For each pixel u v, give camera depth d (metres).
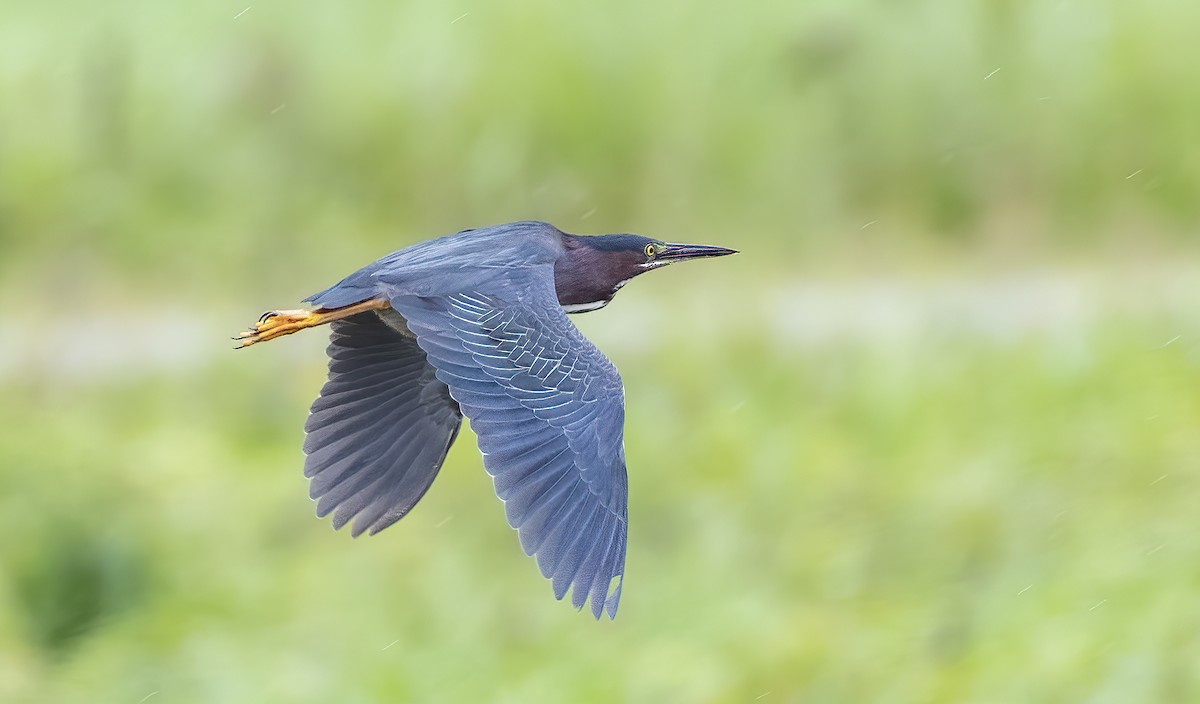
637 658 10.64
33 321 17.62
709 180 19.11
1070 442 12.21
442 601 11.34
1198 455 11.70
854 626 10.57
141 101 19.89
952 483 11.91
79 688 10.96
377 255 18.92
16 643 11.48
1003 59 19.42
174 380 15.44
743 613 10.82
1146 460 11.72
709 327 14.99
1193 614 9.70
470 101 19.67
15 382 15.57
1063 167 18.98
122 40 20.19
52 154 19.44
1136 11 19.55
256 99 19.84
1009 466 12.01
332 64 20.12
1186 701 9.20
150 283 18.59
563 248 8.09
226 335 16.69
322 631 11.22
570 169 19.36
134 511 12.58
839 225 18.77
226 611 11.60
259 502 12.71
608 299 8.50
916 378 13.74
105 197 19.19
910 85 19.33
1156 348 13.81
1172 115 19.11
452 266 7.20
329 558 12.01
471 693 10.55
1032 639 9.94
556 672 10.61
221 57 20.14
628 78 19.55
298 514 12.52
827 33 19.44
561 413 6.71
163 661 11.11
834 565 11.15
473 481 12.60
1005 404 13.22
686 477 12.62
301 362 15.71
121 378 15.66
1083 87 19.28
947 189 19.00
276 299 18.20
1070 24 19.55
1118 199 18.88
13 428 14.16
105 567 11.88
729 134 19.23
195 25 20.62
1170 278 16.62
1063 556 10.73
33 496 12.49
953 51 19.45
